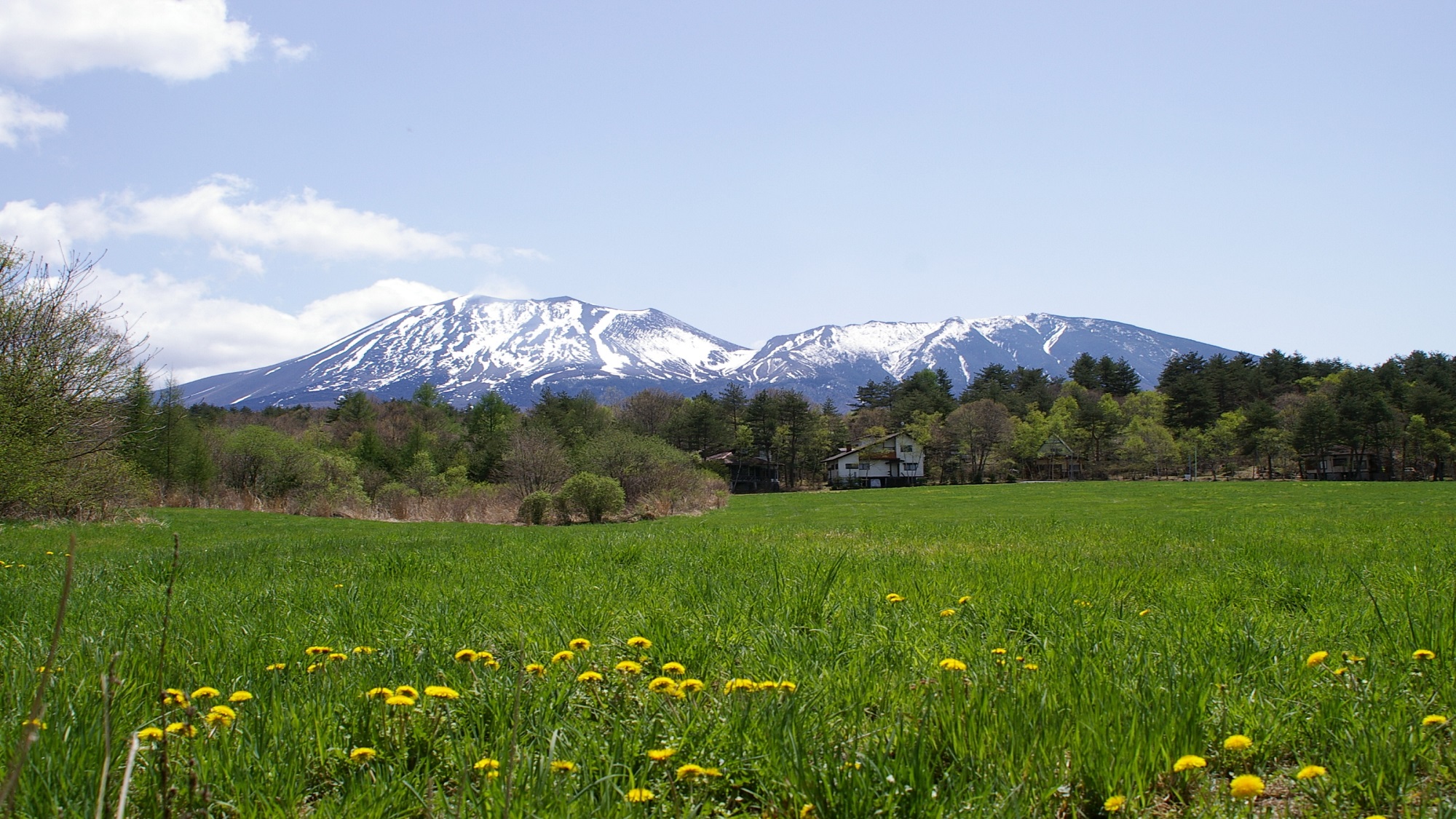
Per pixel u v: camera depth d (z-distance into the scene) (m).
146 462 43.06
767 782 2.82
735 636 5.12
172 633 5.19
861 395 156.88
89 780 2.65
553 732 3.13
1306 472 95.19
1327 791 2.76
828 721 3.38
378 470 65.25
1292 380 117.00
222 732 3.03
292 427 96.50
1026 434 109.88
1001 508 42.44
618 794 2.62
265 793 2.65
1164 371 125.44
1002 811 2.53
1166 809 2.74
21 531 22.59
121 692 3.51
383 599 6.87
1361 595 6.75
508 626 5.50
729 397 127.56
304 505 40.59
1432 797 2.71
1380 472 90.19
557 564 9.98
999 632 5.19
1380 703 3.45
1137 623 5.57
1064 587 7.20
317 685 3.84
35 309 21.34
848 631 5.21
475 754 2.96
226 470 53.72
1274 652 4.48
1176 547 12.93
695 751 3.01
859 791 2.62
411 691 3.21
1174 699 3.41
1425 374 97.69
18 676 3.91
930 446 115.44
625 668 3.64
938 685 3.81
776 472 113.69
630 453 44.12
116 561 11.96
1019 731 3.08
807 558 10.40
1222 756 3.13
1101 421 113.12
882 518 33.78
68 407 21.44
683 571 8.89
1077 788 2.81
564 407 100.19
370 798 2.60
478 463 70.44
